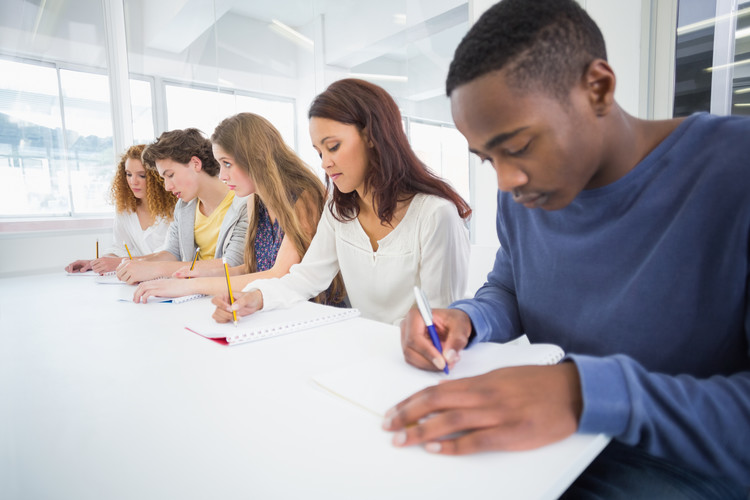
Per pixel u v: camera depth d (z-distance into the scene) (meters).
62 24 2.45
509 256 0.78
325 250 1.16
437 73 2.27
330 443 0.39
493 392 0.38
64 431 0.44
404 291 1.06
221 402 0.48
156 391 0.53
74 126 2.53
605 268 0.57
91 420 0.46
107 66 2.62
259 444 0.39
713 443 0.36
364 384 0.49
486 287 0.79
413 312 0.60
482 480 0.32
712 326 0.50
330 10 2.72
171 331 0.81
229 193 1.71
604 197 0.56
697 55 1.29
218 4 2.84
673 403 0.37
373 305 1.12
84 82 2.55
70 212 2.54
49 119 2.45
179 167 1.63
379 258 1.06
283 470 0.35
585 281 0.60
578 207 0.59
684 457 0.38
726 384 0.40
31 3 2.34
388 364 0.55
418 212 1.01
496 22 0.42
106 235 2.45
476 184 1.94
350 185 1.01
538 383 0.38
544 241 0.65
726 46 1.24
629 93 1.40
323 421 0.43
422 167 1.06
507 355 0.54
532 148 0.42
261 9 2.86
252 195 1.41
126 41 2.68
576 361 0.40
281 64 2.95
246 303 0.87
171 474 0.35
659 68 1.35
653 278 0.53
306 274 1.12
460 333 0.56
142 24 2.70
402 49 2.40
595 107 0.44
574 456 0.34
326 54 2.79
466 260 1.04
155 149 1.62
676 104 1.34
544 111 0.41
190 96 2.88
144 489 0.33
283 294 0.95
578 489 0.51
